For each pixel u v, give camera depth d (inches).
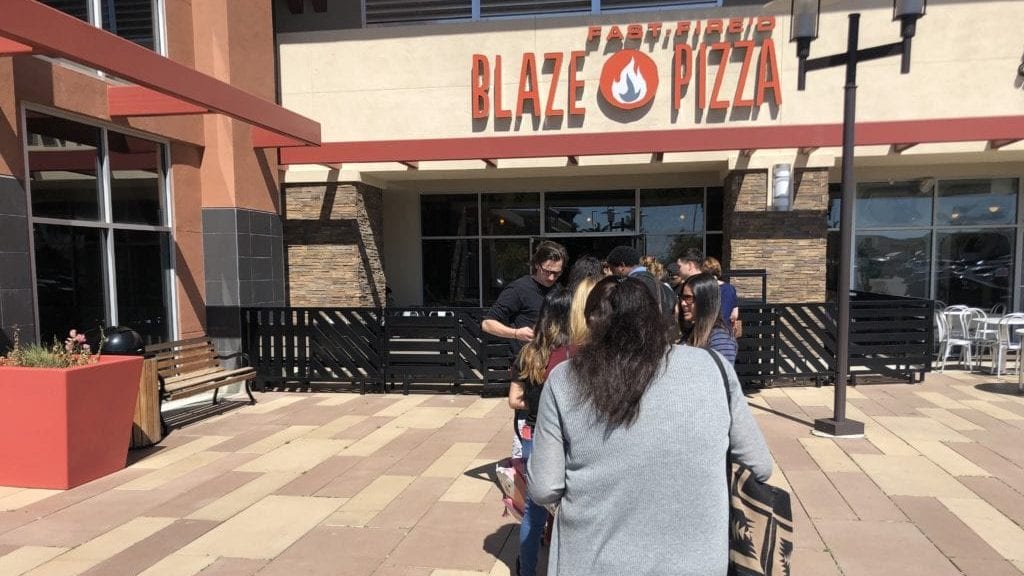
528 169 418.6
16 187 228.8
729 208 399.2
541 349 119.3
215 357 302.2
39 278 243.9
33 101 237.5
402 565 138.9
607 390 63.6
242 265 332.2
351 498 177.8
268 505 173.0
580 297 106.7
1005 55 363.9
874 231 445.7
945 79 368.8
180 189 315.9
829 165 379.2
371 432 247.3
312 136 323.6
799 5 232.4
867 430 237.6
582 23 388.2
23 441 185.2
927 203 437.7
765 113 378.9
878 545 144.3
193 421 265.3
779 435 232.5
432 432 246.8
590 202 489.7
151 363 231.1
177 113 266.1
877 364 321.1
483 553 144.1
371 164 413.4
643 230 483.8
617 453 62.6
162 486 188.4
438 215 506.6
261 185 350.9
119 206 284.5
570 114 392.8
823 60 230.5
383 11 447.2
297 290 422.0
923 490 177.2
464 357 312.0
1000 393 299.9
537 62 393.7
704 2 416.2
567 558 65.1
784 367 318.3
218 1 320.2
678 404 63.1
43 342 245.1
